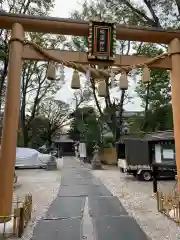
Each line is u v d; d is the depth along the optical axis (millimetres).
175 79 6164
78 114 36094
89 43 5785
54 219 5934
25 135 23500
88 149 26594
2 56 13562
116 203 7750
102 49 5773
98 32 5801
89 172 16797
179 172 5969
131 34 6141
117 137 22359
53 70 5645
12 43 5586
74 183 11984
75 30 5922
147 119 20031
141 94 21000
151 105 20281
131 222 5699
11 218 5164
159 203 6727
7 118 5277
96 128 26828
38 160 18844
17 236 4684
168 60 6348
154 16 12391
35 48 5648
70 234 4902
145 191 9805
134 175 13922
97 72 5766
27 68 21328
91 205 7469
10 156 5160
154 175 9453
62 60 5676
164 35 6277
